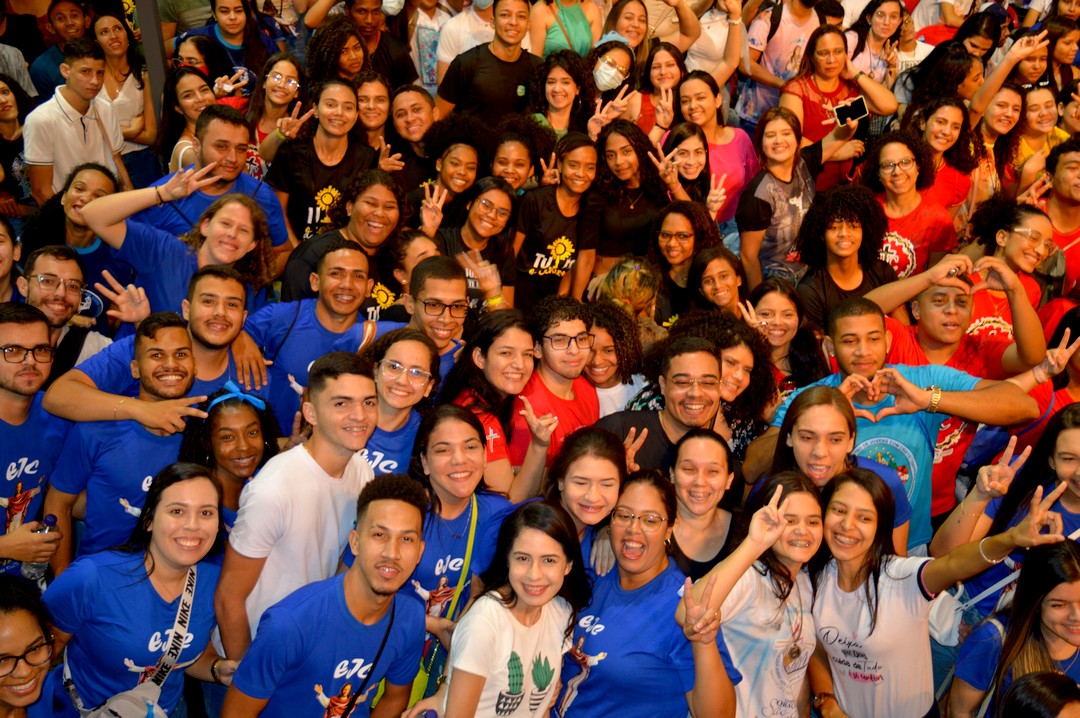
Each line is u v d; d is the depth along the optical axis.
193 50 7.71
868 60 9.00
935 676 4.84
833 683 4.38
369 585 3.74
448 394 5.00
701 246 6.39
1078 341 5.08
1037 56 8.98
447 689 3.87
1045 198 8.35
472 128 6.92
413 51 8.50
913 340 5.63
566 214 6.92
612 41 7.74
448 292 5.14
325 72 7.37
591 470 4.03
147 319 4.59
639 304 6.04
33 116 7.02
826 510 4.07
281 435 5.29
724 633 4.08
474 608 3.84
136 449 4.64
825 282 6.37
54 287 5.11
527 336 4.82
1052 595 3.87
